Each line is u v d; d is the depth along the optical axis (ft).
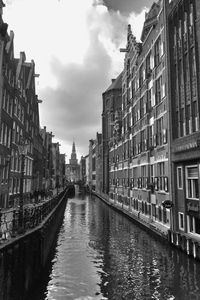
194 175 58.44
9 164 99.45
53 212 83.76
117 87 225.15
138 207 106.42
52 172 304.09
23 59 127.13
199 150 54.65
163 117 76.95
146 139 93.71
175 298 38.34
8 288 36.37
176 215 65.62
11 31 103.76
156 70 83.87
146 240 74.69
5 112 93.56
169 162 68.74
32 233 47.98
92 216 131.23
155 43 85.20
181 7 65.72
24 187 130.93
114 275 48.14
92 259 58.39
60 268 52.70
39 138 186.91
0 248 35.04
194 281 43.70
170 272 47.91
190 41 61.21
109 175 199.93
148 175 90.38
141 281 44.88
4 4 88.89
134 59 118.32
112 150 184.85
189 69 60.95
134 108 118.73
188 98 62.13
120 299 38.45
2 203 91.15
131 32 128.26
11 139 103.65
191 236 57.67
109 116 225.97
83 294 40.40
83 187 421.18
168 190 70.13
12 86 104.27
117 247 68.13
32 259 46.91
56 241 76.84
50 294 40.75
